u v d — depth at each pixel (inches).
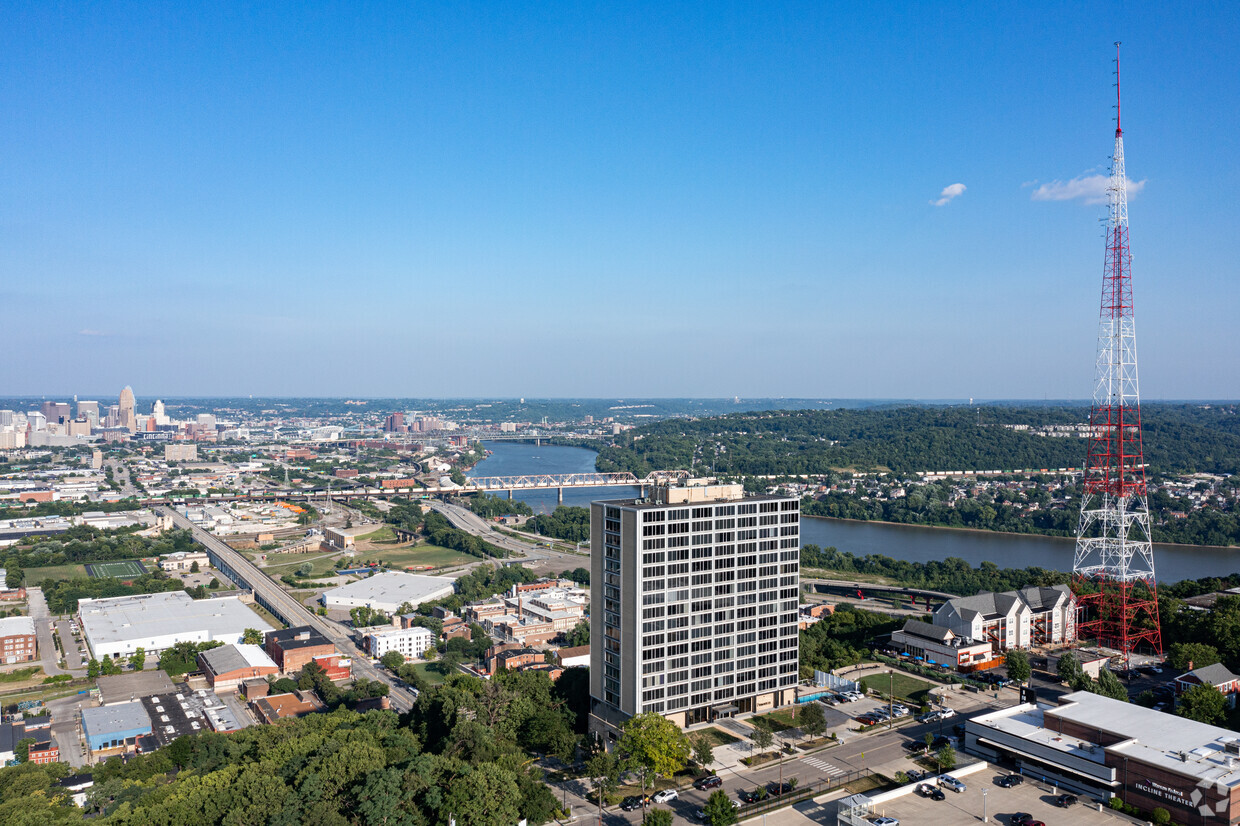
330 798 7819.9
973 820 7869.1
